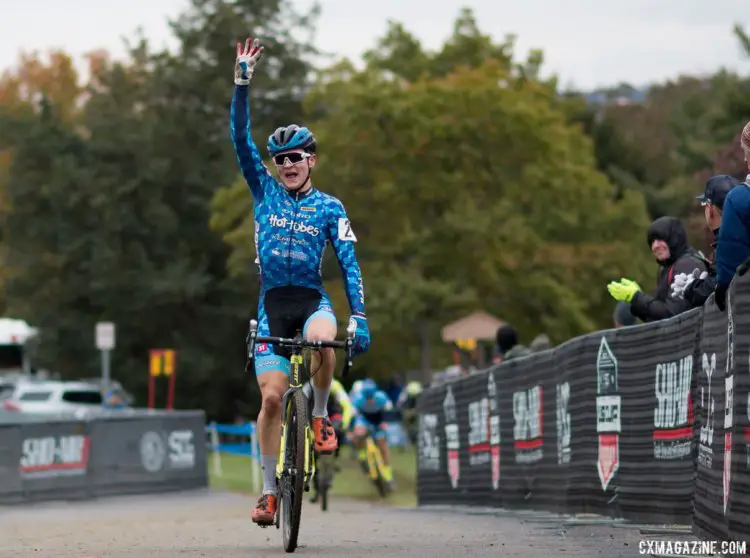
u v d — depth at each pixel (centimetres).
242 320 11362
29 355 11488
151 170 11119
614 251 8238
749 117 10600
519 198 8244
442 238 7925
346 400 4053
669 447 1692
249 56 1599
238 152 1600
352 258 1584
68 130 12194
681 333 1642
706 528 1435
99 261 10975
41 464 4462
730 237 1290
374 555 1435
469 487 2992
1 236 13138
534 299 8125
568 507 2172
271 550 1577
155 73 11825
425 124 7725
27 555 1568
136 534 2147
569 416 2172
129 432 4784
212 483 5672
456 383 3131
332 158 7981
